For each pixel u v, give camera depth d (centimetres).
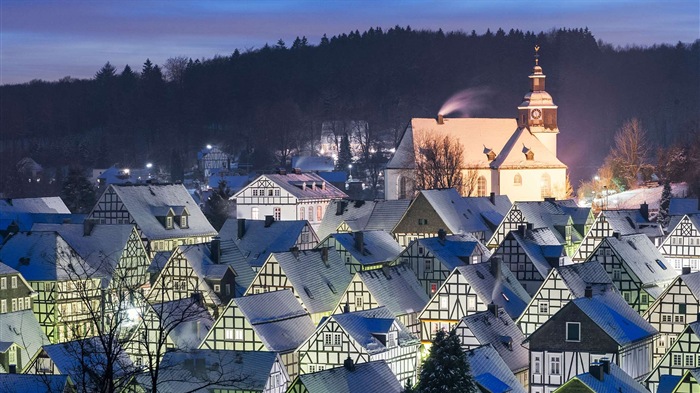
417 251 17175
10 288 16338
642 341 14225
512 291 16125
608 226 19738
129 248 18325
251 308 14475
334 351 13875
